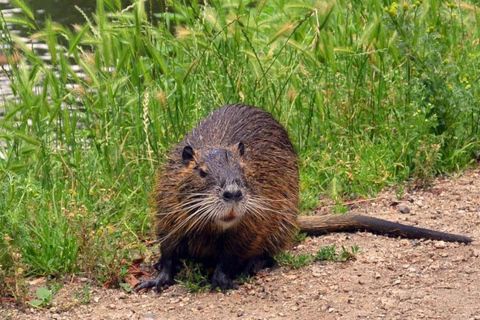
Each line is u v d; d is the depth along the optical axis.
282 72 11.68
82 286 8.43
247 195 7.94
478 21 13.12
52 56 11.18
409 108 11.52
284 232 8.77
